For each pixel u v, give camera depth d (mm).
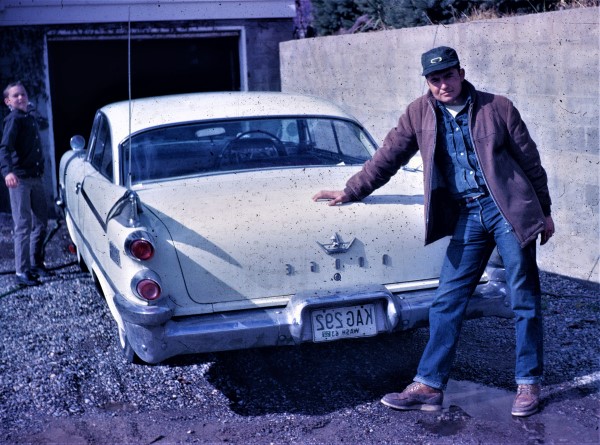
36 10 9547
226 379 4309
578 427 3547
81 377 4340
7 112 9383
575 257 5789
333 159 4844
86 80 10141
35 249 6566
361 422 3711
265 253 3824
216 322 3709
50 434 3656
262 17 10531
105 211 4109
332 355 4617
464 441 3457
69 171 6207
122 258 3742
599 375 4121
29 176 6324
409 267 4023
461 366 4363
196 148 4660
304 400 4008
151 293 3617
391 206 4109
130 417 3836
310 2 10516
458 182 3730
